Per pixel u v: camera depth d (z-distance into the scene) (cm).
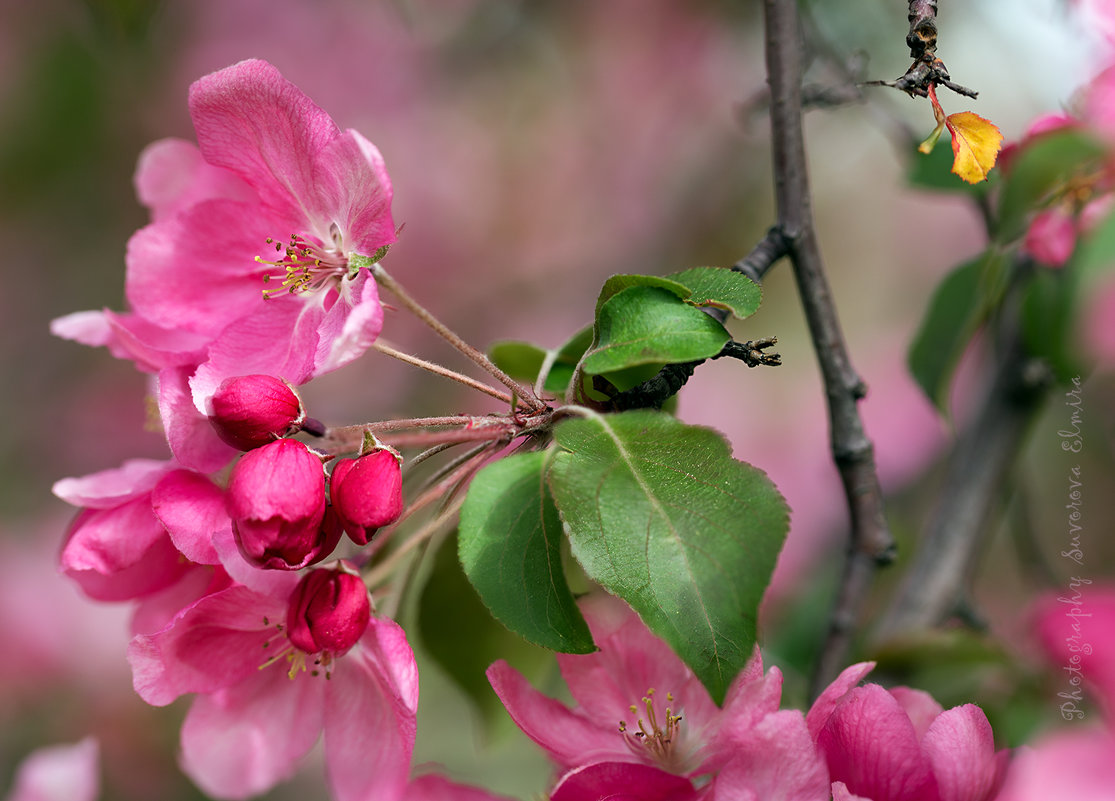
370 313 46
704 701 48
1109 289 50
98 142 89
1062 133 50
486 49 107
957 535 57
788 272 97
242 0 99
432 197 106
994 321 57
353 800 47
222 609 47
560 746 47
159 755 78
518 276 106
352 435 47
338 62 104
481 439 48
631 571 45
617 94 105
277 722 48
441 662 51
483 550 46
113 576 49
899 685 54
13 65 84
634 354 47
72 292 94
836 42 72
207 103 48
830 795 46
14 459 95
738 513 45
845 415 51
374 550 48
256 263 49
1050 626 53
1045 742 47
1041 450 65
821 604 67
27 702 80
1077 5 52
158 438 97
